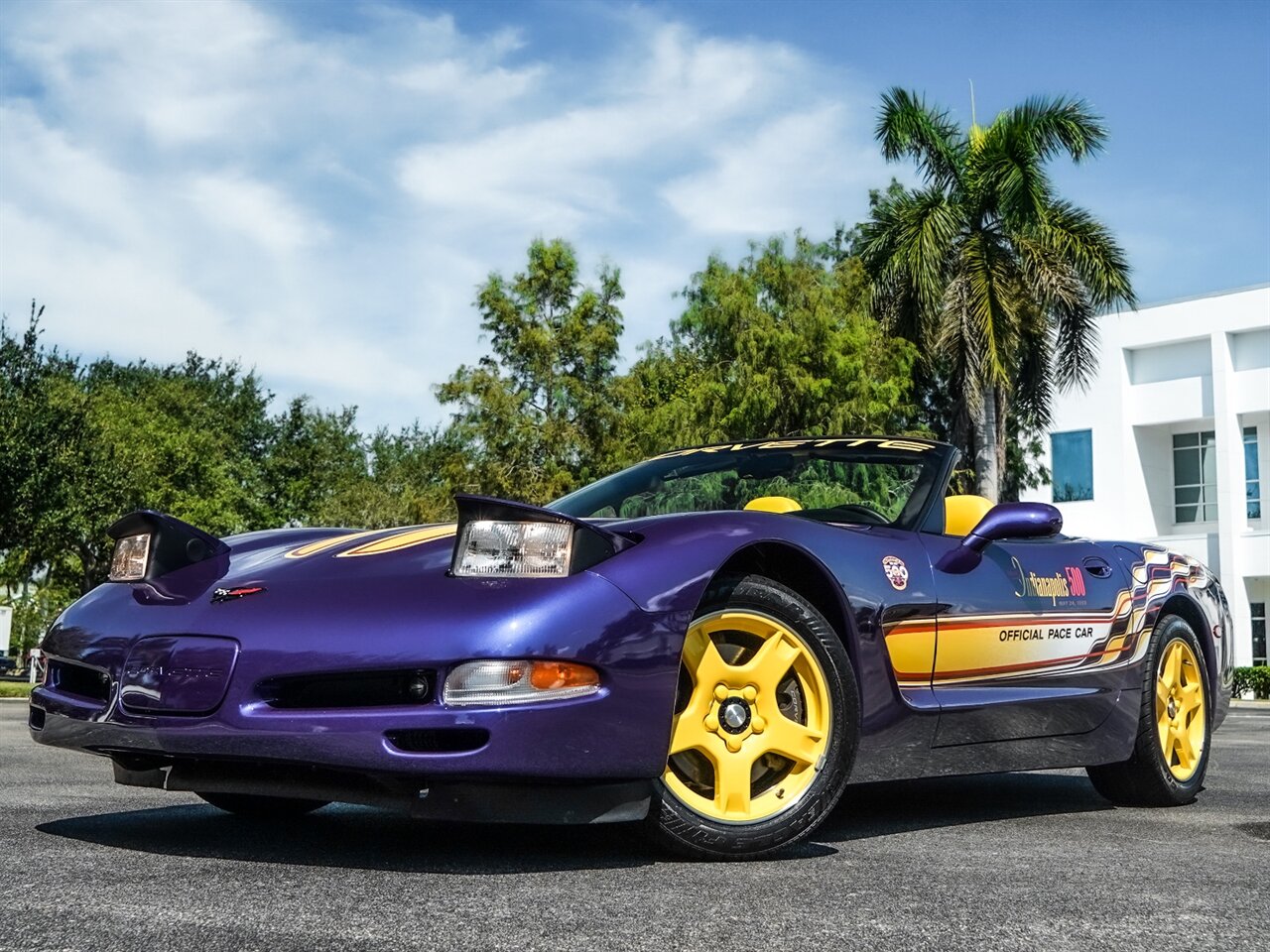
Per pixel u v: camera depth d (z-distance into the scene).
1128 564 3.86
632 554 2.47
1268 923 1.93
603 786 2.36
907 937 1.79
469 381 22.98
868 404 19.69
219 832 2.79
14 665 40.94
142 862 2.33
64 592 40.53
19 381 22.30
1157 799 3.79
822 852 2.63
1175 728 3.90
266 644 2.37
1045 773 4.77
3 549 22.22
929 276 19.39
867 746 2.81
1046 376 20.25
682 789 2.49
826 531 2.89
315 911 1.89
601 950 1.68
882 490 3.33
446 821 3.01
